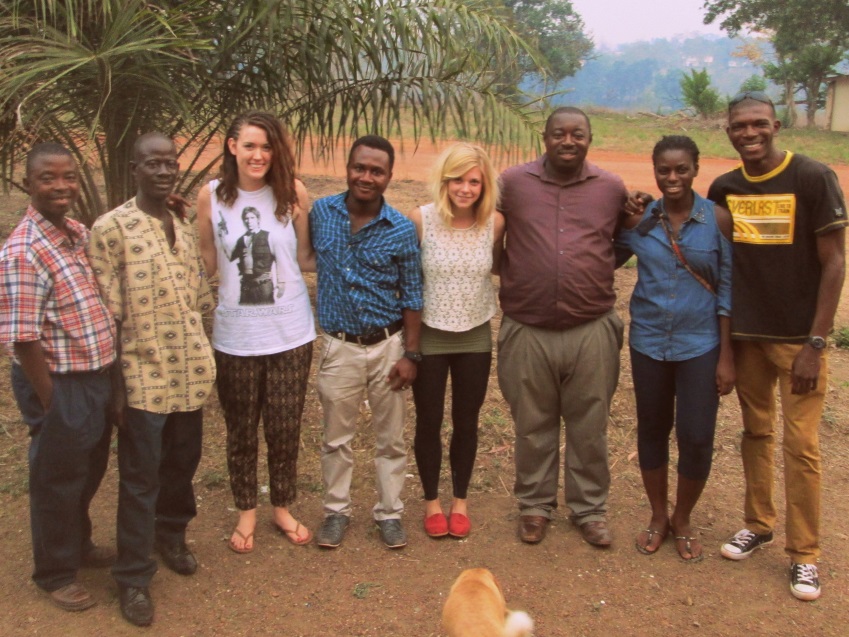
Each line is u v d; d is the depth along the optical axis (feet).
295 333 12.42
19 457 15.75
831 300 11.57
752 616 11.98
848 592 12.52
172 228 11.34
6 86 14.21
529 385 13.16
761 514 13.26
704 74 93.04
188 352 11.43
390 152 12.13
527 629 9.16
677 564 13.12
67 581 11.69
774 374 12.71
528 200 12.59
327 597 12.20
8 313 10.14
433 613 11.89
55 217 10.52
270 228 12.03
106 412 11.23
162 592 12.19
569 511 14.62
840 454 16.85
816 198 11.45
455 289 12.60
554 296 12.55
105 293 10.94
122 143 17.95
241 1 17.17
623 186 12.73
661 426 13.12
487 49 19.34
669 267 12.43
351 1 18.31
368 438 16.66
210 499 14.69
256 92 19.33
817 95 100.73
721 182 12.40
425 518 13.91
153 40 15.29
